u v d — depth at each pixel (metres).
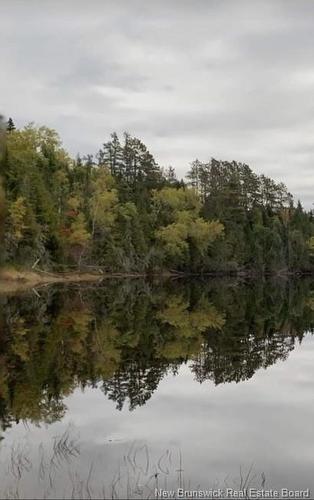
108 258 68.75
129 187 83.88
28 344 21.88
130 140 92.81
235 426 12.15
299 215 110.00
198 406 13.80
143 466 9.62
